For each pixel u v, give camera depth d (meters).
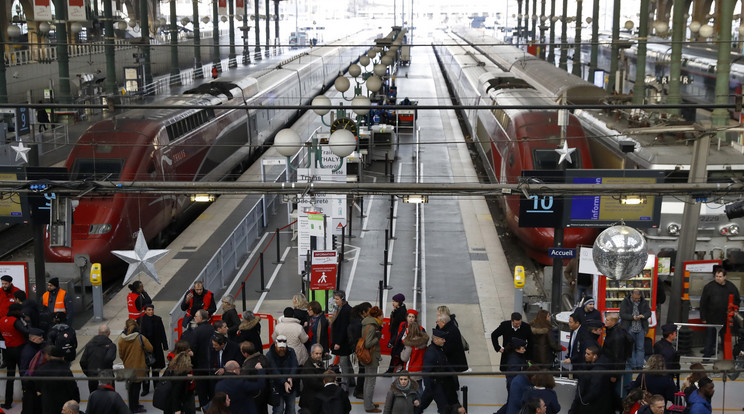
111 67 40.50
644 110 26.72
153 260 18.84
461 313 20.55
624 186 15.12
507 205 26.47
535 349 14.60
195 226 28.50
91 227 22.84
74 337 14.60
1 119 34.06
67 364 13.85
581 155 24.77
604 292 17.47
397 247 26.16
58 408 13.56
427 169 36.81
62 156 35.19
